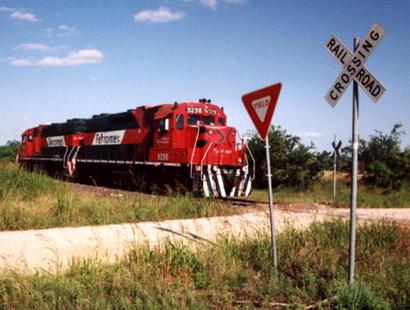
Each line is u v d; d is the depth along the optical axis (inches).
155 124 936.9
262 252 355.9
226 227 482.6
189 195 683.4
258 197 995.9
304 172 1248.8
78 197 610.9
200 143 826.8
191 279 299.0
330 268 318.3
